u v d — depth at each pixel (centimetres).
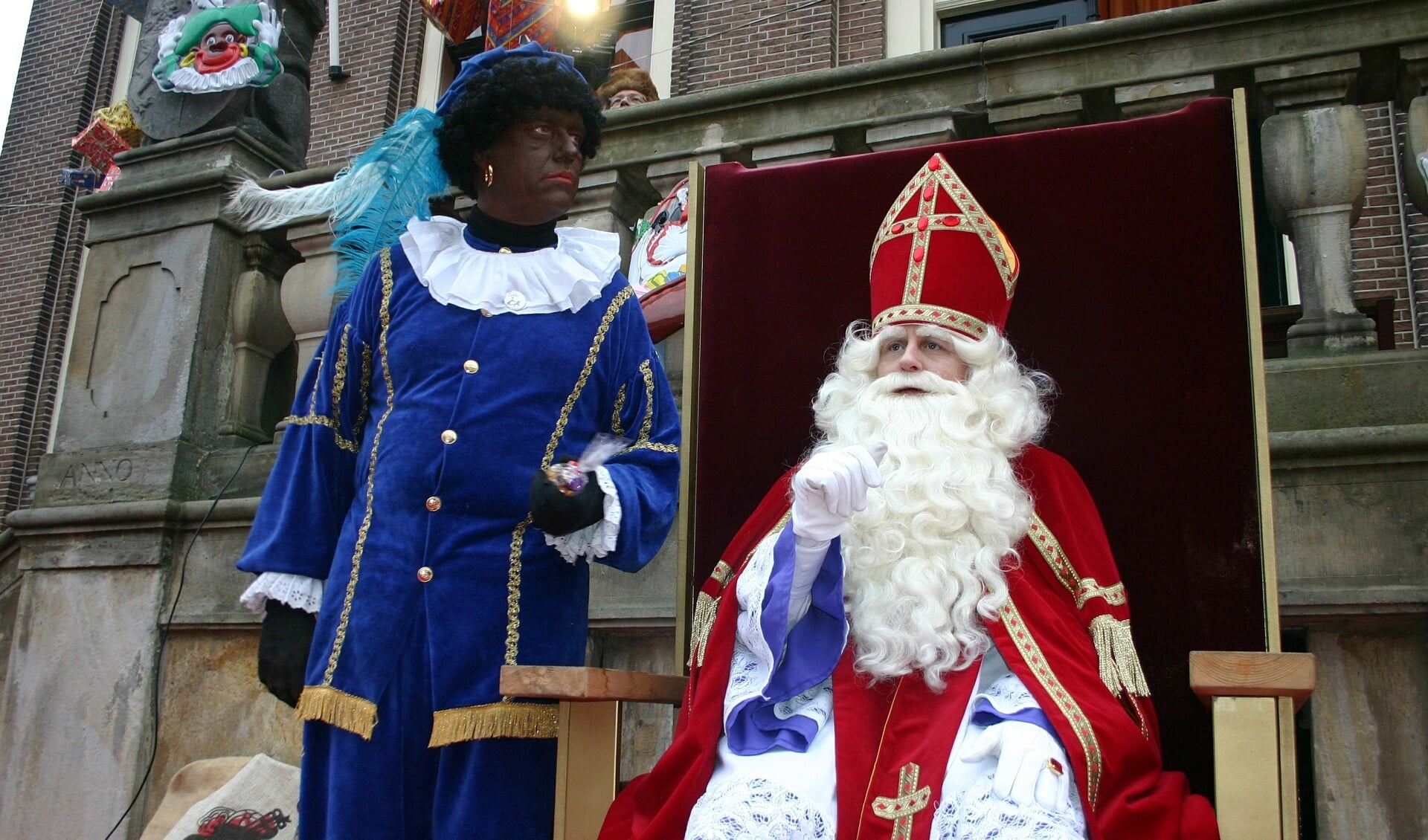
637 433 208
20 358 881
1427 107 277
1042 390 209
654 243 329
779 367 230
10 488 852
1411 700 221
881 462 189
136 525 336
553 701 185
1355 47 284
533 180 204
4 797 329
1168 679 189
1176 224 211
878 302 209
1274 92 293
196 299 366
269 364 380
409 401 196
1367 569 229
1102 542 184
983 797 146
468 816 175
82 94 926
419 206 220
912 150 234
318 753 185
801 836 148
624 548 187
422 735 181
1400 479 231
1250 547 191
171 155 396
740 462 225
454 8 557
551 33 409
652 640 284
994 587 174
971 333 200
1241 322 203
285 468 199
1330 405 247
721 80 719
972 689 167
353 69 842
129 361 371
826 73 339
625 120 359
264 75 404
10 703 338
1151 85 304
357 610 183
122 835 307
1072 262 215
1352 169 275
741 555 199
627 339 210
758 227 240
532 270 205
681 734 179
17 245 912
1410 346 549
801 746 164
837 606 167
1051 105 315
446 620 183
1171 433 201
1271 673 141
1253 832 142
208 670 315
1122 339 209
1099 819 150
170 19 419
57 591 343
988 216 219
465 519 189
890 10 710
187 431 353
